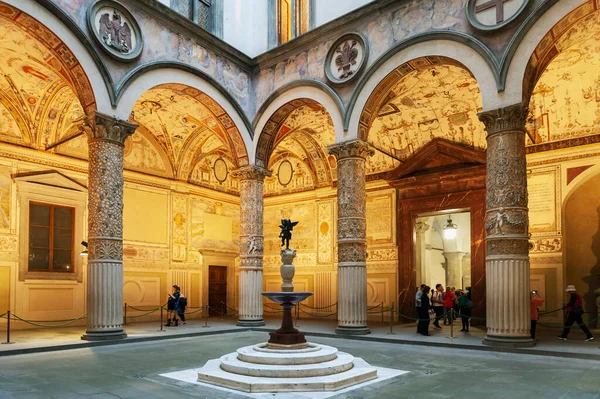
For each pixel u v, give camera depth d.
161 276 18.58
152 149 18.81
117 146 12.20
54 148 15.89
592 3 10.09
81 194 16.53
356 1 14.59
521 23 10.95
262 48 16.83
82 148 16.78
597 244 14.54
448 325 16.12
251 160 16.03
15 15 10.59
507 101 10.95
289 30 17.48
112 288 11.83
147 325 16.06
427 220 20.05
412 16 12.79
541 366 8.87
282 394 6.84
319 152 20.16
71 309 15.84
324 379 7.25
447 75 14.09
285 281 9.54
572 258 14.90
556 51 11.37
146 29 13.23
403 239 18.09
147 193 18.41
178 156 19.45
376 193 19.09
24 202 14.98
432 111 16.55
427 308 13.23
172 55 13.89
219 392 6.98
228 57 15.57
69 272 16.02
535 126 15.43
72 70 11.79
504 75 11.00
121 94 12.35
